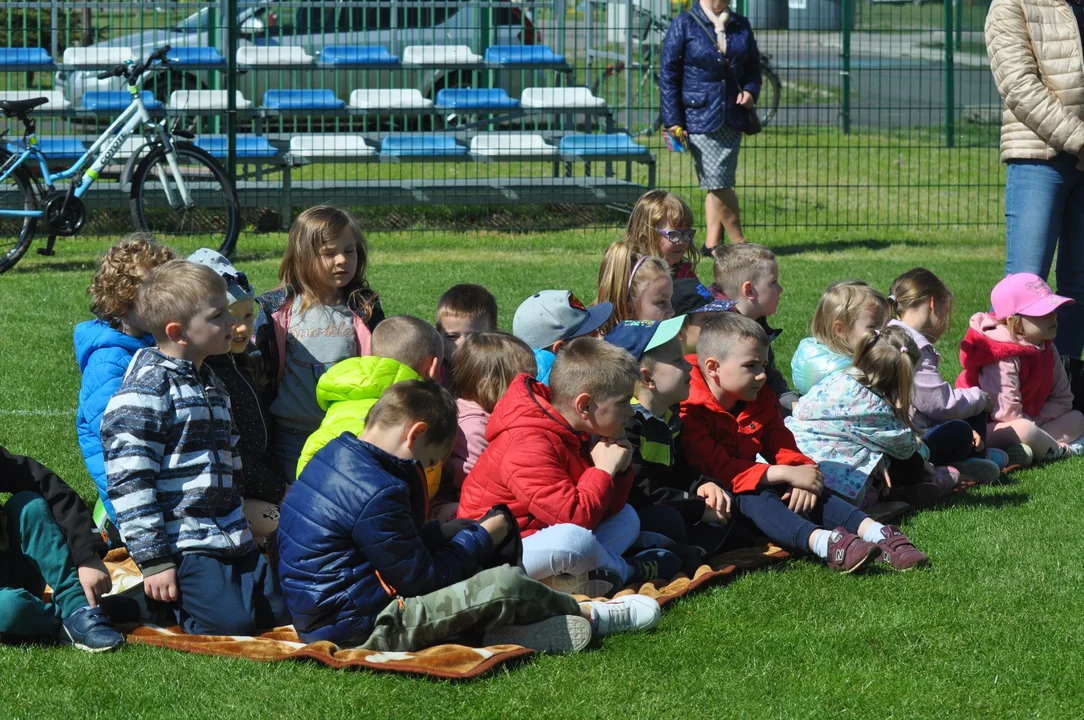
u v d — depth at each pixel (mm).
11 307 9695
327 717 3652
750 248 6715
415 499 4270
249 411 5047
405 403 4180
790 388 7574
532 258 12508
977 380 6867
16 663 4008
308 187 13969
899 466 5898
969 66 21531
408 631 4098
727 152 12578
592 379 4633
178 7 15023
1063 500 6047
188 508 4316
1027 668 4082
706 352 5387
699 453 5340
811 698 3844
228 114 12656
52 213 11375
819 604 4637
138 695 3783
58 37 16922
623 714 3719
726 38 12406
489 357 5191
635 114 18766
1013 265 7680
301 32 17141
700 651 4180
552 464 4625
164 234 13344
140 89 12047
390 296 10180
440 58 15375
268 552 4504
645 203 6812
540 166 16594
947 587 4816
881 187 16188
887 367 5730
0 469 4328
